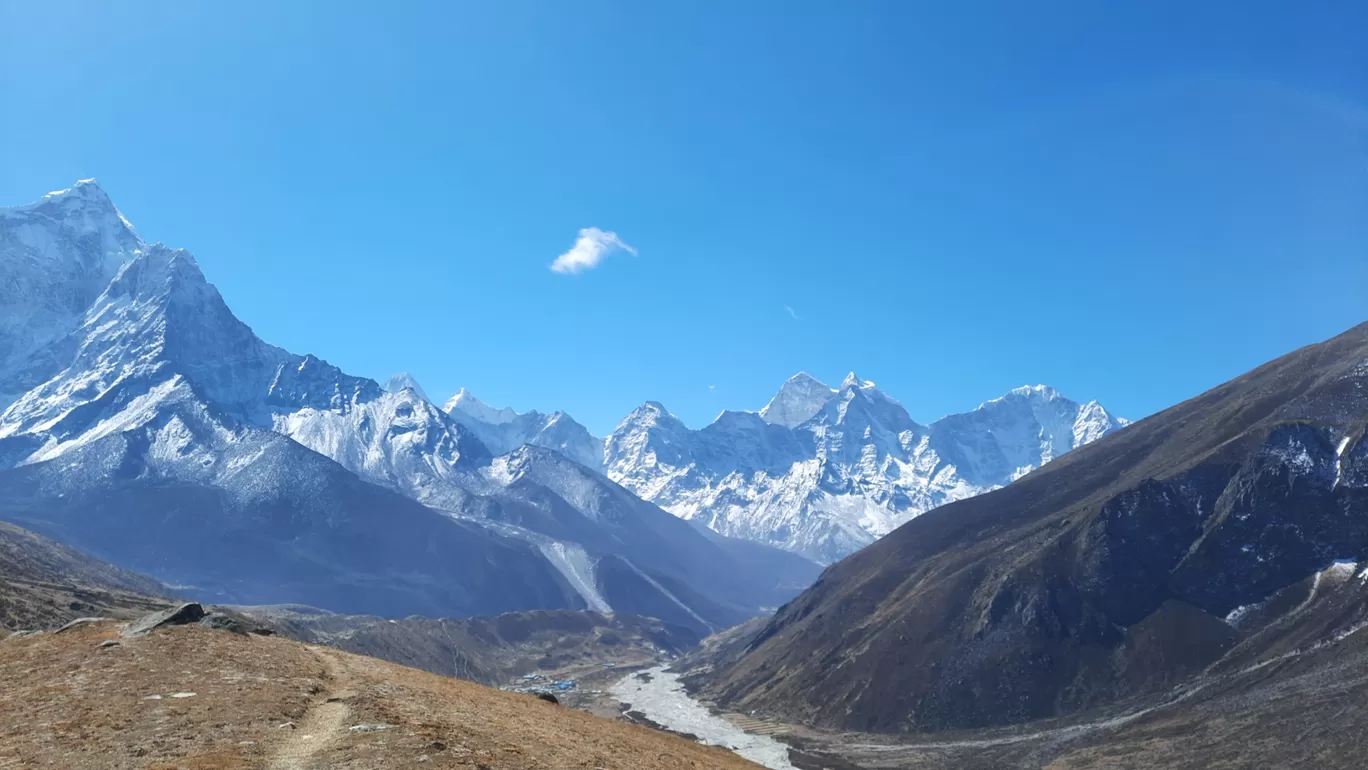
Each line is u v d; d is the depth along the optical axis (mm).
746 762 65938
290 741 33125
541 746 38938
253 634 60031
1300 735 137375
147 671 43969
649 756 49438
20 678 43688
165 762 28938
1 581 137375
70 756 29969
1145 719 173625
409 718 37969
